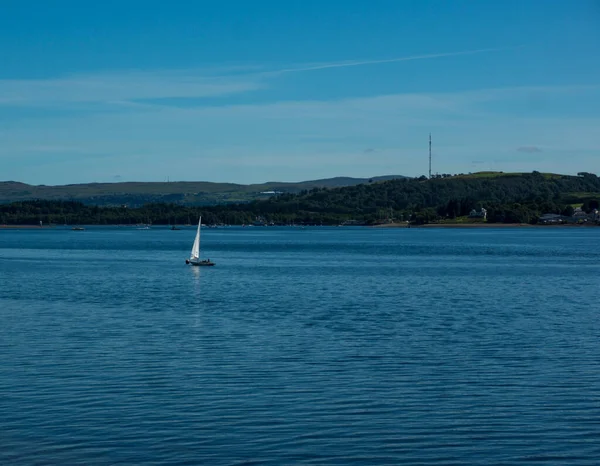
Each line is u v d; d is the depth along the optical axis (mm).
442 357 44125
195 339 50031
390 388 37125
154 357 44000
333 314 63125
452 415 32875
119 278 103938
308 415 32812
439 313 63938
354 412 33219
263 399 35125
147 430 30844
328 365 41938
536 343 48688
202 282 96938
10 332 52875
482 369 41062
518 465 27578
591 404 34406
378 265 133625
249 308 67500
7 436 30125
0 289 86375
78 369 40875
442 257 160375
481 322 58375
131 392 36250
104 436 30156
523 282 96625
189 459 27938
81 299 75250
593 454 28547
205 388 37000
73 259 155500
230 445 29281
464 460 28000
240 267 128375
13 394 35781
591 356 44469
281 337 50875
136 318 60406
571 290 85625
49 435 30250
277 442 29625
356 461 27859
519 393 36250
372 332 53094
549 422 31969
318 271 117812
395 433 30641
